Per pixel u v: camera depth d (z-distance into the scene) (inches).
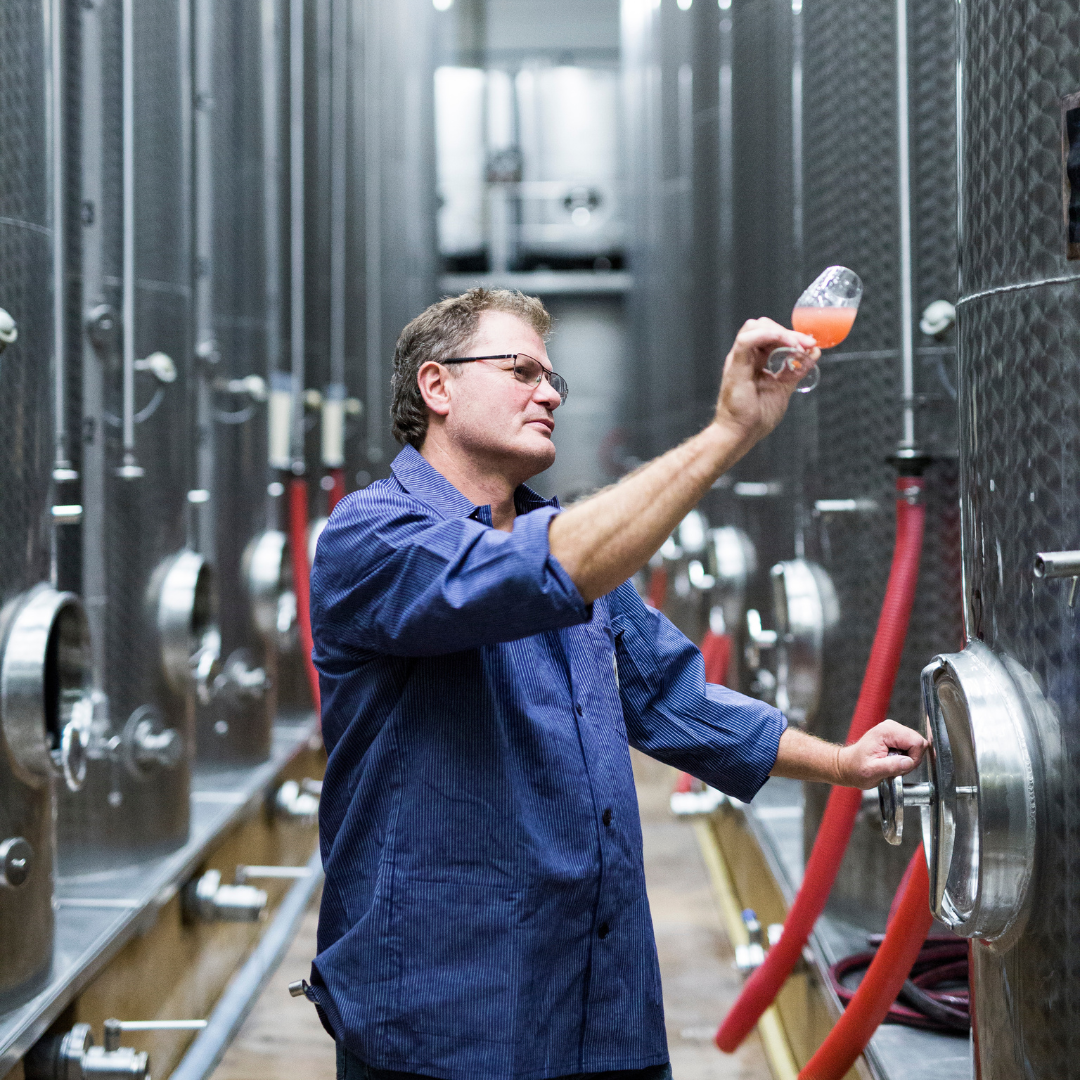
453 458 65.4
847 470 121.0
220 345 184.5
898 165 114.6
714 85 208.7
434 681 59.9
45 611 93.5
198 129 179.2
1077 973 57.7
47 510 99.1
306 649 202.2
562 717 61.1
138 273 138.8
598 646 64.7
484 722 59.5
